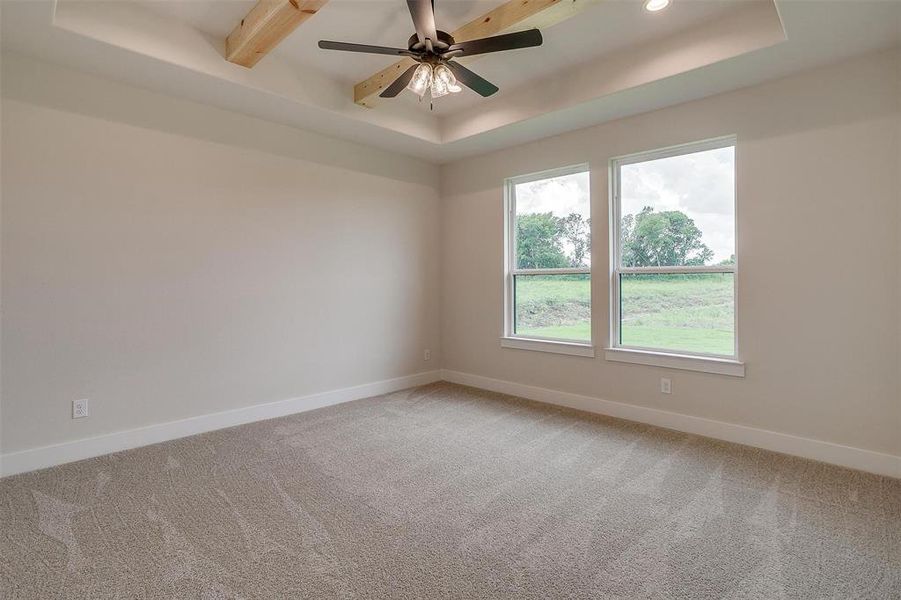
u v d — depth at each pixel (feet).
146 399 10.55
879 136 8.78
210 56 9.76
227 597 5.50
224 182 11.76
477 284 16.14
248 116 12.16
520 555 6.32
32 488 8.27
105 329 10.00
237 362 12.03
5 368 8.85
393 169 15.69
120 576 5.86
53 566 6.05
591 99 11.02
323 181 13.78
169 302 10.89
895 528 6.90
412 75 8.98
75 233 9.60
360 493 8.14
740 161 10.40
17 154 8.93
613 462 9.48
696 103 11.02
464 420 12.35
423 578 5.84
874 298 8.88
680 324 11.66
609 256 12.67
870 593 5.53
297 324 13.23
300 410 13.25
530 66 11.12
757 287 10.23
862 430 9.04
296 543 6.61
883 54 8.70
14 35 8.21
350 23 9.36
